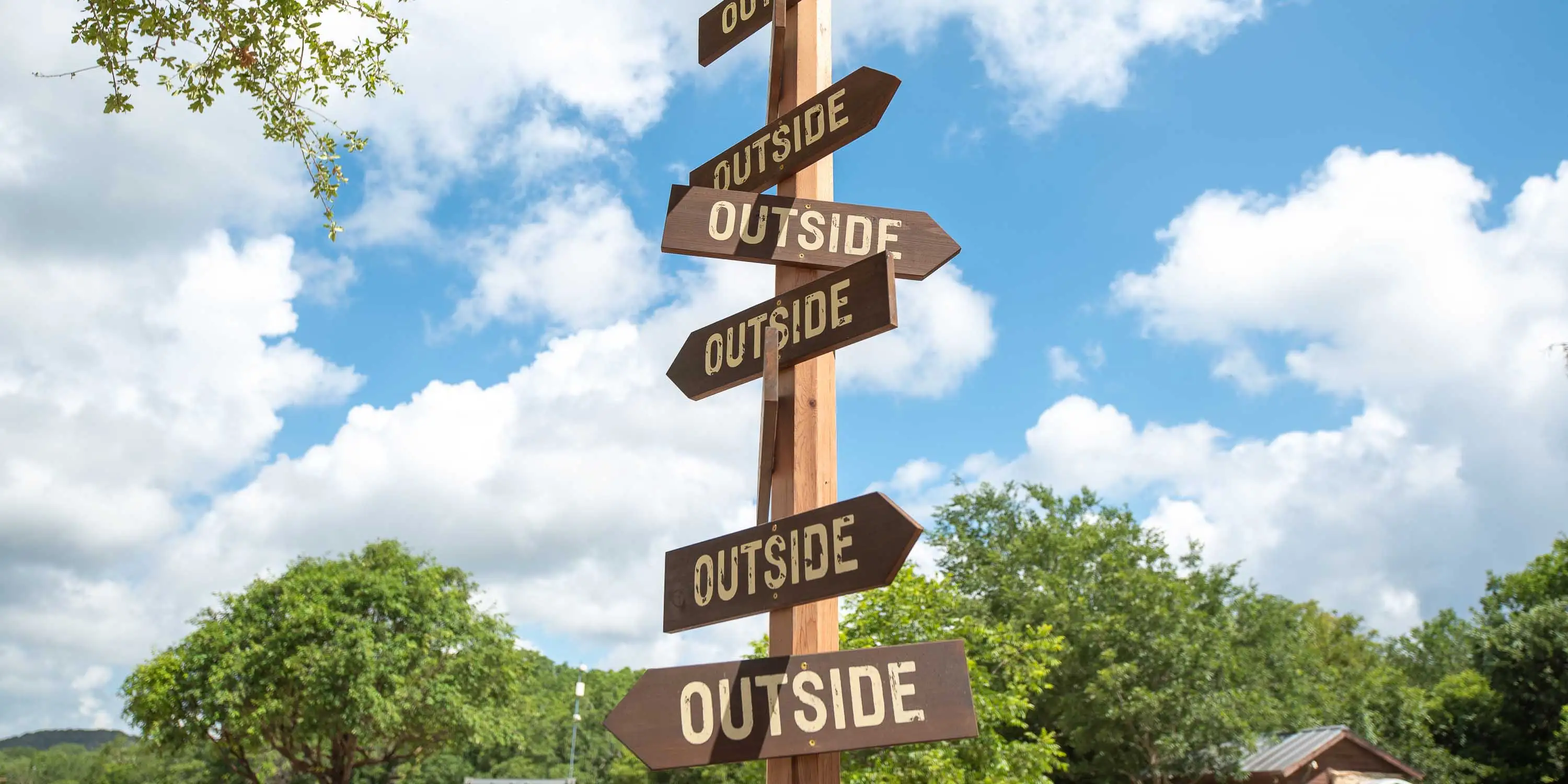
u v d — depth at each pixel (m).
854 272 4.05
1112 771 27.05
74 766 94.44
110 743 73.75
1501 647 32.44
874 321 3.88
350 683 31.11
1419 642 48.25
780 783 3.52
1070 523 33.56
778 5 5.04
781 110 5.00
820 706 3.50
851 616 14.09
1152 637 26.58
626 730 3.44
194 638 32.91
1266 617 33.88
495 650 35.59
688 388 4.53
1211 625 29.78
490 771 65.69
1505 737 31.81
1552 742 30.14
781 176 4.78
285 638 32.03
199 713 32.44
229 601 34.00
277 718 32.31
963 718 3.47
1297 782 25.27
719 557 3.95
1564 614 31.62
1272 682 32.78
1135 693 25.66
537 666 38.84
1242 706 26.44
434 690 32.91
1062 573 29.84
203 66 6.81
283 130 7.07
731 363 4.36
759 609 3.70
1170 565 29.25
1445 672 45.59
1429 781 29.89
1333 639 49.59
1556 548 38.50
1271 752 27.02
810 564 3.60
